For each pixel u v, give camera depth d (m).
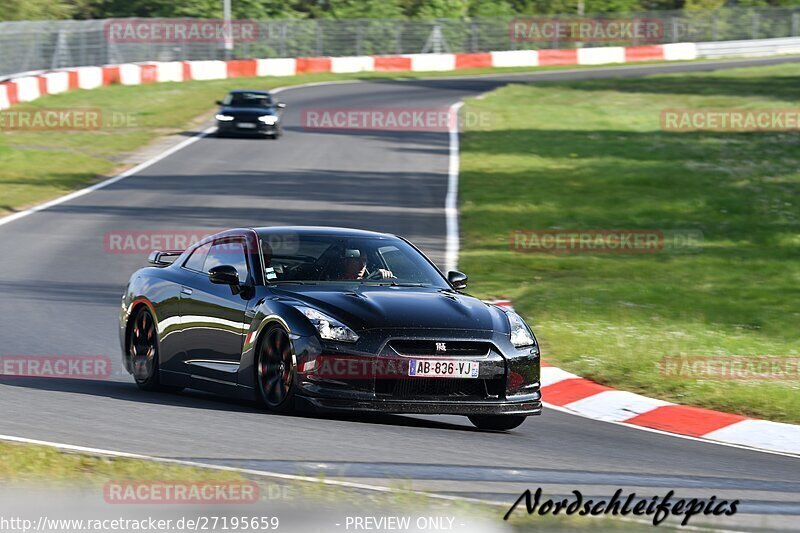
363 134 116.50
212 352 28.09
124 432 23.02
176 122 123.88
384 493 18.53
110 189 80.06
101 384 30.81
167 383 29.72
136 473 19.09
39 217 66.69
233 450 21.66
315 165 94.31
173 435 22.91
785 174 87.50
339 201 75.12
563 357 35.66
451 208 73.06
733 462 24.69
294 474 19.81
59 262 52.38
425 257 29.80
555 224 66.75
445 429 26.25
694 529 17.83
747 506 19.92
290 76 178.50
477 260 55.06
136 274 31.83
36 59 141.25
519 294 46.47
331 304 25.77
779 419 29.83
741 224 67.00
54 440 21.75
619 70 198.75
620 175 87.38
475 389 25.61
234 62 172.88
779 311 43.91
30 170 87.62
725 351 36.81
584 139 111.00
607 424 28.64
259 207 71.69
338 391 24.80
